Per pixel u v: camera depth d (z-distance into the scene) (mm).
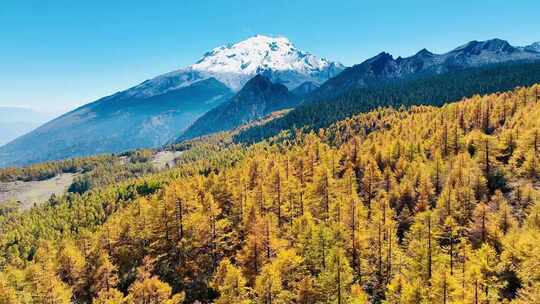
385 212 67500
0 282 47812
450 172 82750
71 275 55438
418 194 80625
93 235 74875
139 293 48000
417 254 48000
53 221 147000
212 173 98062
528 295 41156
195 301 54406
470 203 67125
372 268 51719
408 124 149875
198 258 59906
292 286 48562
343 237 54219
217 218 75812
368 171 82312
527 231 52469
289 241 58281
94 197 168500
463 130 125938
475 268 38344
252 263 52719
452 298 38531
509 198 72938
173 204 61594
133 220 70188
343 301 43000
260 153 177375
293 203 70938
